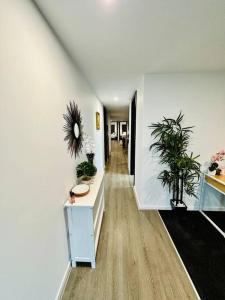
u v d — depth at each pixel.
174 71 2.39
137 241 2.07
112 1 1.08
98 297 1.40
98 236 2.05
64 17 1.21
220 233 2.22
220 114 2.53
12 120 0.84
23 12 0.94
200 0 1.08
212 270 1.65
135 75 2.55
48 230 1.23
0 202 0.75
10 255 0.82
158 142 2.60
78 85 2.16
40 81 1.13
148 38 1.52
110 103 5.35
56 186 1.39
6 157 0.79
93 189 1.88
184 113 2.55
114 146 12.13
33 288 1.02
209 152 2.62
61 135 1.51
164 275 1.59
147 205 2.85
